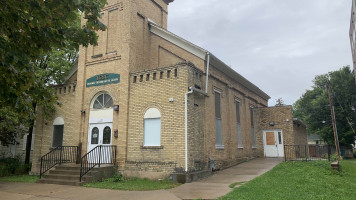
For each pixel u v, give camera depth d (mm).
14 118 15102
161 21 18281
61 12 6984
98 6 7445
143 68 15516
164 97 13031
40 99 7207
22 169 17375
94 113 15117
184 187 10297
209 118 14867
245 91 21734
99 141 14609
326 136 35094
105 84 14938
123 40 14805
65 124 16047
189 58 15133
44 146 16594
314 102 37000
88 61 15898
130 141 13484
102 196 9102
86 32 7875
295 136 22406
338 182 10914
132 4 15211
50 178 12648
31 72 6543
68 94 16500
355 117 33281
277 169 13477
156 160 12586
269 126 22375
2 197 9406
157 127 13055
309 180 10750
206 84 14312
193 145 12609
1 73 5656
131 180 12359
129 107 13945
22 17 6547
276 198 7824
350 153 33344
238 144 19031
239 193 8492
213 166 14367
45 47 7051
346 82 34719
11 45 5953
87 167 12562
